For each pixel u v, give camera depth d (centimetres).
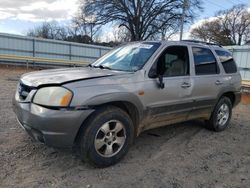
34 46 2395
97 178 350
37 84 354
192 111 499
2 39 2209
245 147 499
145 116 416
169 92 442
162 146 475
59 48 2555
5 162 374
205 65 529
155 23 4041
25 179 336
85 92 346
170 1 3981
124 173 367
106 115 366
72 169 368
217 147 489
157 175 367
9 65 2186
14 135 474
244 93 1079
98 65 478
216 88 543
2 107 675
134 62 438
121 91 375
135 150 448
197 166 403
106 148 376
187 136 539
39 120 334
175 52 474
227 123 604
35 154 404
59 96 336
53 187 323
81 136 357
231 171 394
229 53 620
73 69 438
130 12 3962
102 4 3891
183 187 340
